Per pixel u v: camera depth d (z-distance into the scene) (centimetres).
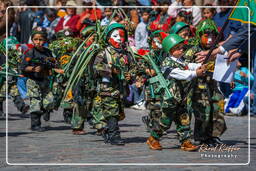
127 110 2302
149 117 1444
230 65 1259
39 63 1703
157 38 1495
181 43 1253
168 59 1262
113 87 1370
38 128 1683
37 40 1717
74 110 1600
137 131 1664
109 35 1387
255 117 2031
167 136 1553
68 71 1714
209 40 1303
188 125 1270
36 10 2839
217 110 1326
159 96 1345
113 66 1359
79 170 1021
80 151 1270
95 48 1410
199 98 1307
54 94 1753
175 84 1246
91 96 1577
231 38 1227
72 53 1734
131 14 2512
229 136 1523
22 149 1298
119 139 1372
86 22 2439
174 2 2445
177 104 1253
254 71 2058
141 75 1389
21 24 2830
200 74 1222
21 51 2053
